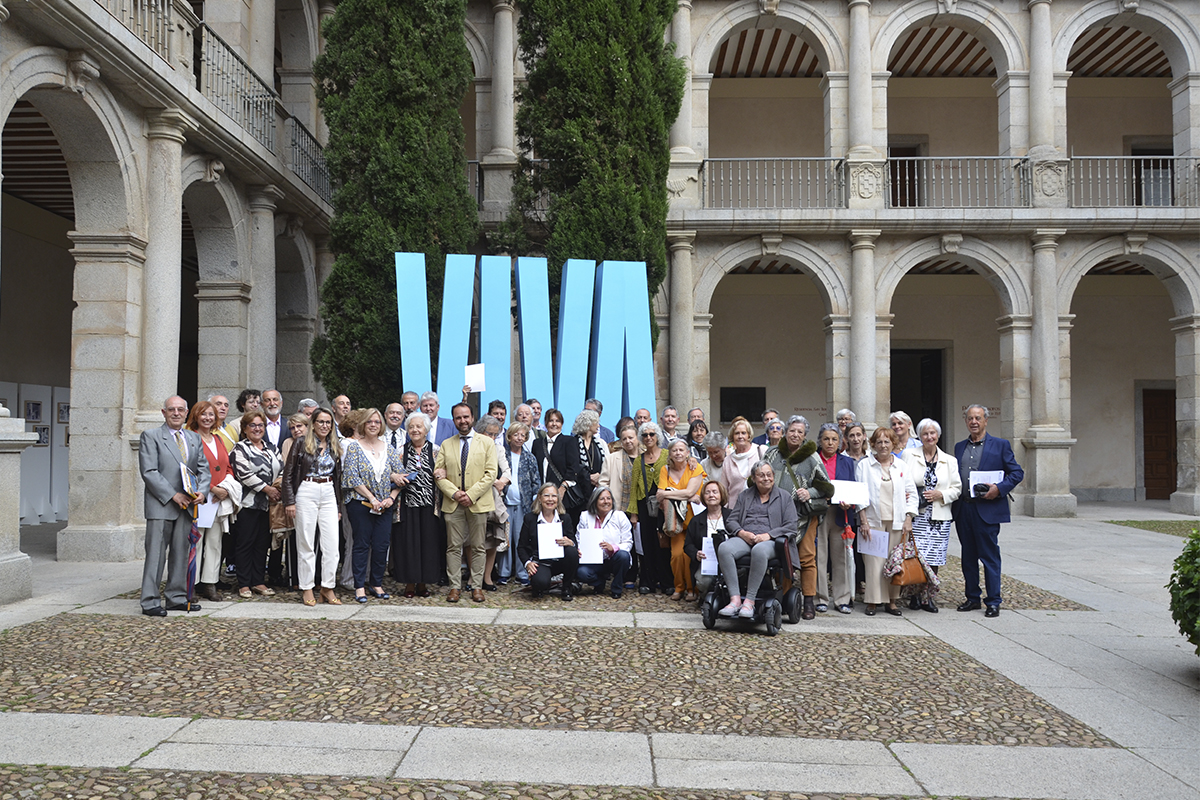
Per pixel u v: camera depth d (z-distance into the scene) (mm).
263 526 8070
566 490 8641
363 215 12117
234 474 7844
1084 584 9344
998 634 6988
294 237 15547
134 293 10367
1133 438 21531
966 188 21000
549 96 12695
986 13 16969
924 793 3799
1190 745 4422
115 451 10086
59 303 17094
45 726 4398
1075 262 16750
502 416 8812
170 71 10219
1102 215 16250
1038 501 16188
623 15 12852
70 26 8461
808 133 21172
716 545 7277
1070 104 21031
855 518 7883
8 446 7555
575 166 12617
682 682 5426
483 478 8070
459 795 3680
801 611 7500
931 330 21688
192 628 6621
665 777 3914
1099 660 6148
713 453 8258
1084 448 21578
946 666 5938
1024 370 16609
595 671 5641
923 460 7852
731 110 21250
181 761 3969
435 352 12250
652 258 12672
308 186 15000
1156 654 6344
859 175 16625
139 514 10398
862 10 16797
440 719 4625
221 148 11945
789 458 7512
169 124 10703
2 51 8055
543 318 11523
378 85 12242
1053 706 5047
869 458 7902
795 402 21625
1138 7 16797
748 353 21688
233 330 13180
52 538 11992
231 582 8633
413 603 7934
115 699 4848
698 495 8188
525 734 4426
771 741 4391
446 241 12383
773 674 5648
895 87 21188
